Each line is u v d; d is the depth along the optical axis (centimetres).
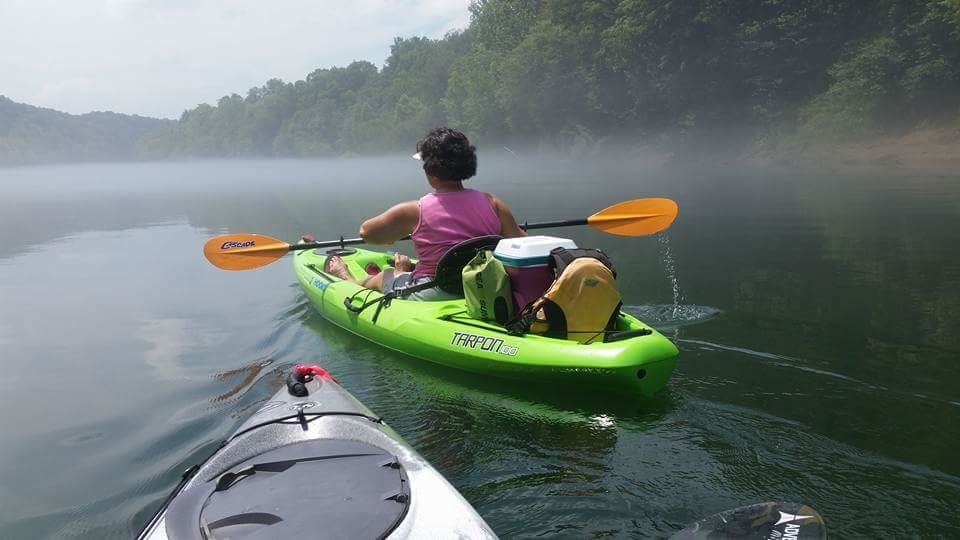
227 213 1767
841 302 540
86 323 571
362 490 198
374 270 641
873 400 329
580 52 4378
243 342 495
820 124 3095
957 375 364
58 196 3039
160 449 314
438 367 411
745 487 250
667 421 311
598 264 355
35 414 369
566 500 244
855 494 242
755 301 552
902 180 1872
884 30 3136
